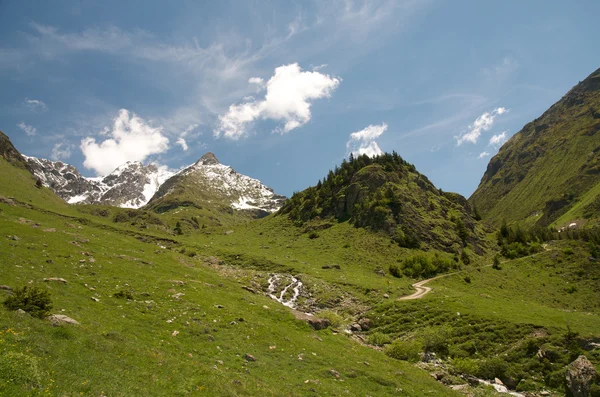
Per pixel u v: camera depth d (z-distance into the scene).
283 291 83.00
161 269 61.84
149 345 28.95
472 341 58.12
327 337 47.19
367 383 34.09
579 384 43.44
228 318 42.12
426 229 138.25
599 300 90.56
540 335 57.03
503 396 40.75
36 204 123.88
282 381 29.84
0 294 28.61
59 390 17.00
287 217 180.50
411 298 80.69
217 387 23.38
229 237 165.12
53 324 24.80
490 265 117.88
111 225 127.25
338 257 122.19
